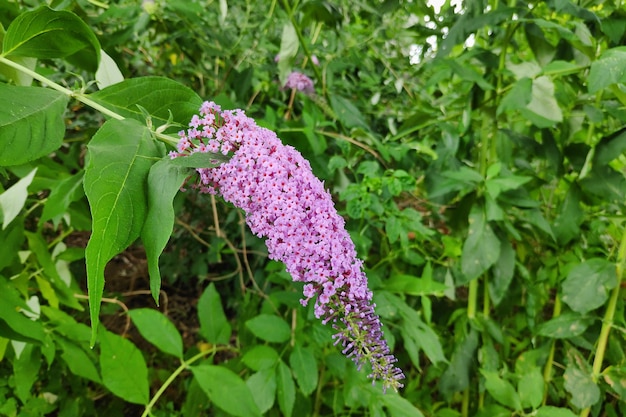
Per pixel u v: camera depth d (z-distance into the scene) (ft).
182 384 1.64
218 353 1.84
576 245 1.46
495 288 1.36
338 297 0.73
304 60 1.79
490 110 1.38
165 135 0.72
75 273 1.80
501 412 1.23
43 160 1.38
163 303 2.17
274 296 1.25
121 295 1.75
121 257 2.33
